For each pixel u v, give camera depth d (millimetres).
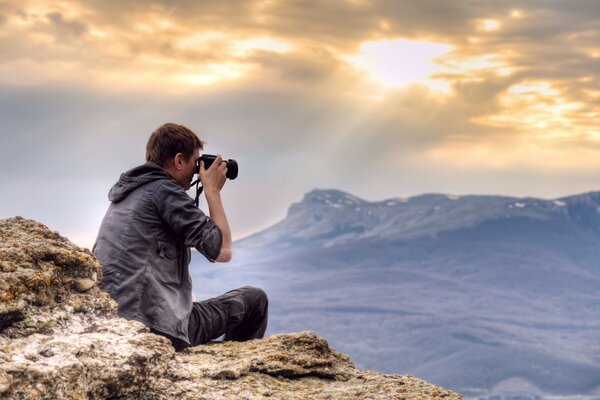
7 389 5234
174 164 8750
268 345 7988
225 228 8469
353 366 8164
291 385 7426
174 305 8180
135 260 8164
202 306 8820
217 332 8867
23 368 5406
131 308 7984
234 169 8914
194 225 8289
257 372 7477
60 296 6613
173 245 8430
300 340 8094
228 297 9008
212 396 6629
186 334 8203
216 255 8328
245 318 9188
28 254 6547
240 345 8148
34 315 6309
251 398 6809
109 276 8070
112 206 8578
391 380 7637
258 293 9211
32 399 5332
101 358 6035
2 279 6223
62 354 5840
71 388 5598
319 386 7496
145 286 8086
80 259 6805
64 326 6406
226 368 7246
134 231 8258
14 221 7137
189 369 7086
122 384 6047
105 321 6668
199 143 8945
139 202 8383
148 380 6289
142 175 8617
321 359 7875
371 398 7062
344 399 7055
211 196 8633
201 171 8781
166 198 8383
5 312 6086
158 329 7984
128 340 6410
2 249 6488
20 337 6129
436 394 7246
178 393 6496
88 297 6773
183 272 8539
